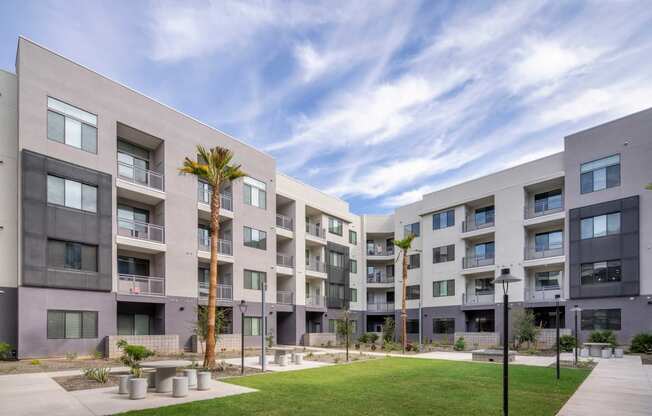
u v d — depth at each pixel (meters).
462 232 41.31
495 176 39.34
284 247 40.53
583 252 32.16
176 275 28.38
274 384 14.35
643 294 28.84
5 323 20.52
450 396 12.37
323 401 11.45
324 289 43.16
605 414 10.27
